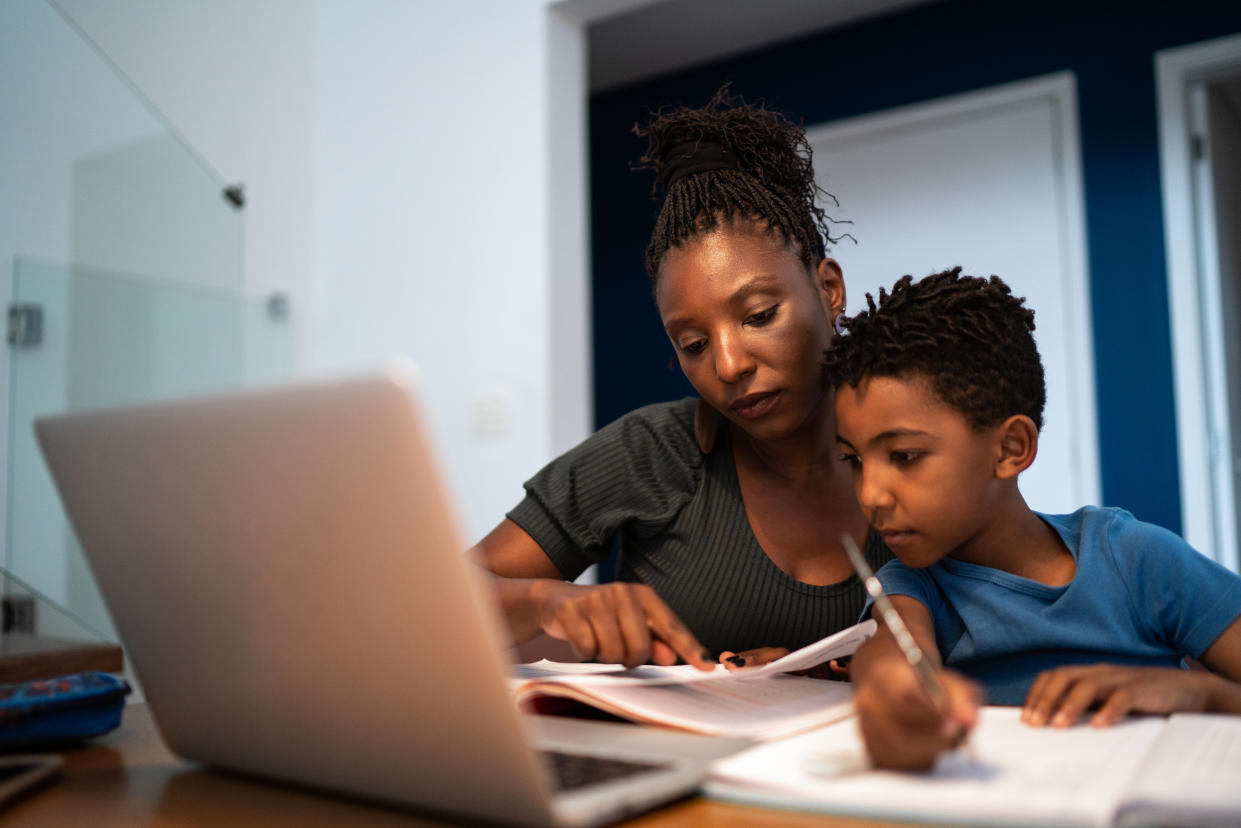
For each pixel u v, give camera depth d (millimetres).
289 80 2980
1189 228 2689
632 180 3803
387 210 2881
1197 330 2666
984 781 468
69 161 1957
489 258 2688
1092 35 2865
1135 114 2791
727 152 958
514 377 2625
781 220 917
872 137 3219
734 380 890
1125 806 435
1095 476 2773
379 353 2863
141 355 2094
